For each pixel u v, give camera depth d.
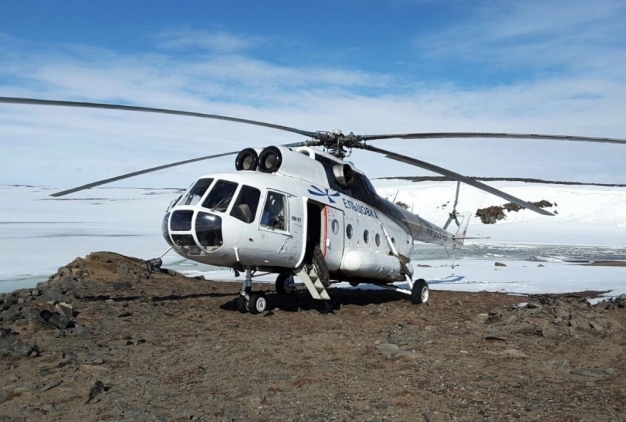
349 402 4.64
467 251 30.42
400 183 89.06
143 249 26.11
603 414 4.30
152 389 5.01
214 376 5.46
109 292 12.37
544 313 8.94
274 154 9.88
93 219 50.69
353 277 11.14
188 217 8.60
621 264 23.31
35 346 6.28
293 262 9.68
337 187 11.03
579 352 6.64
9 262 20.34
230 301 11.24
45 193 98.50
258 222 8.84
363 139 10.87
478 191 60.56
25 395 4.73
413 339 7.25
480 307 11.07
